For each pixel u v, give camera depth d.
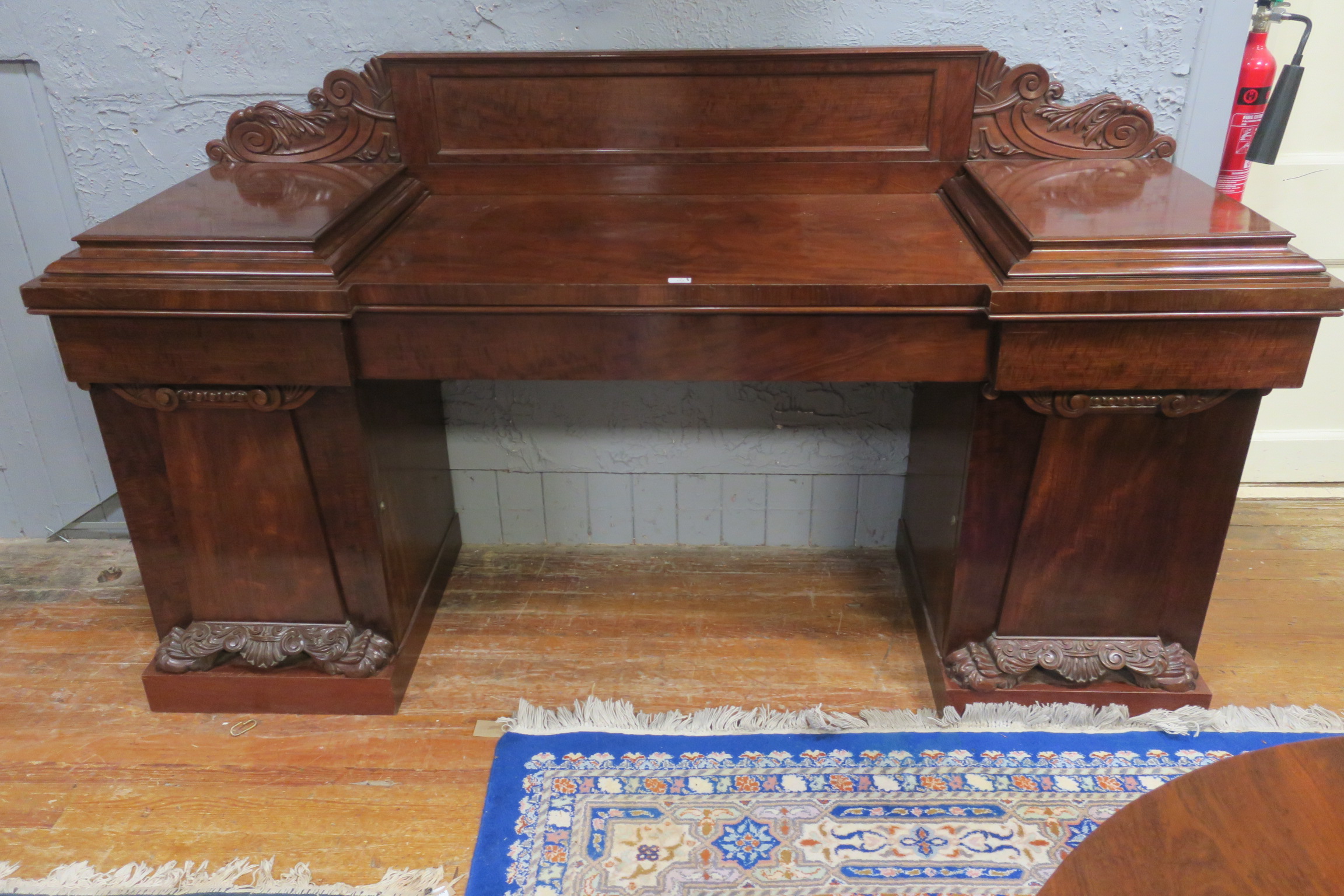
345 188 1.69
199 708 1.81
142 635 2.03
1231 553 2.24
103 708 1.83
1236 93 1.83
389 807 1.60
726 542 2.32
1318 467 2.51
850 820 1.55
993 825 1.54
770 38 1.79
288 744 1.74
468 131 1.82
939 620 1.81
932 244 1.55
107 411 1.59
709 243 1.57
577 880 1.46
